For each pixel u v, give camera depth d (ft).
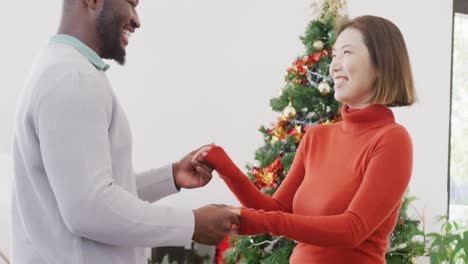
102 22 4.02
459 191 13.99
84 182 3.37
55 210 3.61
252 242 7.91
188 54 12.30
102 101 3.60
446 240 10.39
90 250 3.64
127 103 11.90
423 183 13.38
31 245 3.69
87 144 3.44
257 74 12.60
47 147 3.40
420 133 13.46
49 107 3.42
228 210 4.10
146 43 12.08
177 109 12.17
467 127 14.16
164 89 12.13
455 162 14.03
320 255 4.57
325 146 4.99
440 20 13.84
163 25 12.21
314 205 4.67
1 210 10.06
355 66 4.67
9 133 11.28
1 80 11.34
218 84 12.41
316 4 8.72
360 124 4.76
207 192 12.01
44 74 3.54
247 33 12.62
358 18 4.85
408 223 7.88
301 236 4.23
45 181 3.61
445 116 13.74
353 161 4.61
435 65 13.71
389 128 4.54
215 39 12.46
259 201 5.14
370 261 4.50
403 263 7.84
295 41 12.83
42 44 11.60
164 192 5.04
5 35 11.43
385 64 4.63
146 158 11.92
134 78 11.97
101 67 3.90
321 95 8.05
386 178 4.33
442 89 13.74
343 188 4.54
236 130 12.42
